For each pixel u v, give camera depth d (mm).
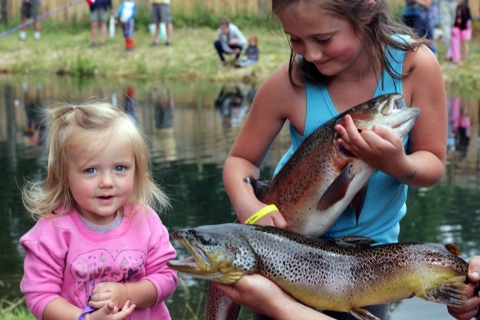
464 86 15586
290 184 2865
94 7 21266
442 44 18578
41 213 2699
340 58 2656
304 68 2898
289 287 2562
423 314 4805
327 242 2656
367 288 2619
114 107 2797
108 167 2621
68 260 2641
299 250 2578
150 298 2705
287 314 2523
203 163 8703
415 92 2881
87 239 2674
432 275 2625
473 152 9289
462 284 2588
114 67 19578
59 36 23172
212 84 17453
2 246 5969
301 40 2656
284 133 10711
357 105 2729
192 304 4949
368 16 2631
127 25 20500
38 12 22578
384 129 2561
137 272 2719
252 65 18422
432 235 6098
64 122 2652
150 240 2779
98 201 2621
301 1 2543
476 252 5598
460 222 6473
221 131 10883
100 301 2549
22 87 16672
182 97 14938
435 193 7531
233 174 3062
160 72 18953
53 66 20250
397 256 2641
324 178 2762
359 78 2871
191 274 2500
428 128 2875
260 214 2803
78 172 2615
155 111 12945
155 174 8117
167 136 10469
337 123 2746
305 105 2947
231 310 2996
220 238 2484
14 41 22469
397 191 2992
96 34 21844
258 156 3123
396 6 3256
